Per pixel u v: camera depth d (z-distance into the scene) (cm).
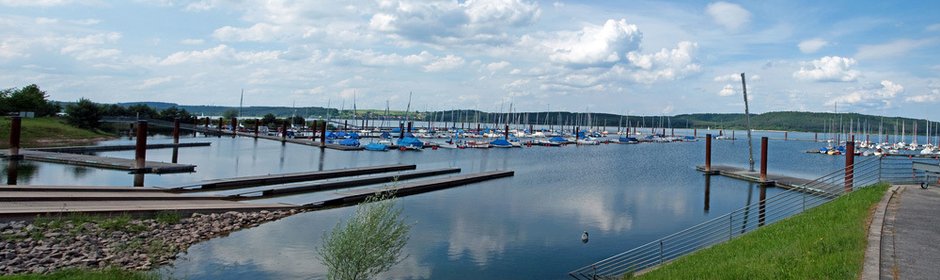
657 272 2095
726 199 5422
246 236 3269
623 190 6050
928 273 1320
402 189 5356
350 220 2280
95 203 3528
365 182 5938
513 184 6425
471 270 2817
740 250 2030
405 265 2862
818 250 1587
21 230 2783
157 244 2908
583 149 14362
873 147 15362
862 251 1487
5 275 2114
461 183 6294
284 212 3978
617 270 2725
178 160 7769
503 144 14100
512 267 2884
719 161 10931
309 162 8419
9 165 6059
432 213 4347
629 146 16512
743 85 7825
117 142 10031
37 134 9275
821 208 2414
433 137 17325
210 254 2877
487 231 3712
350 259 2092
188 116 17200
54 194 3731
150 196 4062
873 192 2516
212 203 3953
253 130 15962
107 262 2548
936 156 12431
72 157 6600
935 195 2391
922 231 1728
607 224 4050
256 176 5716
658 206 4947
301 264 2767
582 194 5678
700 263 2020
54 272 2228
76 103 11756
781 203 4603
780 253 1677
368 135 17012
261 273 2616
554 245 3359
